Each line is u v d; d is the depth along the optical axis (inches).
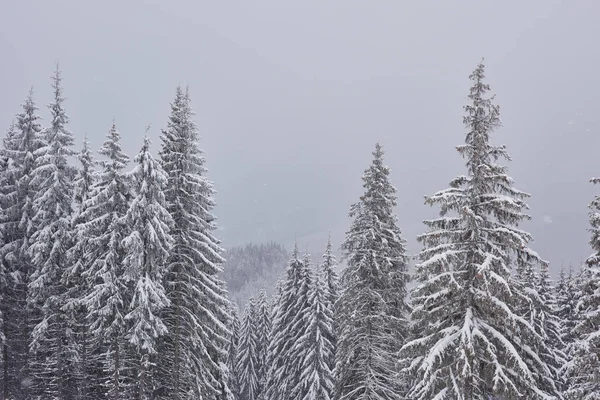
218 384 826.8
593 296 518.6
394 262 781.3
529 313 778.8
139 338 663.8
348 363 765.3
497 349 464.8
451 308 489.7
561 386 799.7
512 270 495.5
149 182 681.0
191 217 776.3
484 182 472.1
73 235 815.7
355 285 753.0
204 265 796.6
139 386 722.8
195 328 761.0
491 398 477.4
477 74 473.1
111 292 692.1
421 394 484.4
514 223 465.1
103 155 737.6
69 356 805.9
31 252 802.8
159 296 693.9
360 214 786.2
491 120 469.1
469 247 477.1
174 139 773.9
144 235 676.7
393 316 779.4
